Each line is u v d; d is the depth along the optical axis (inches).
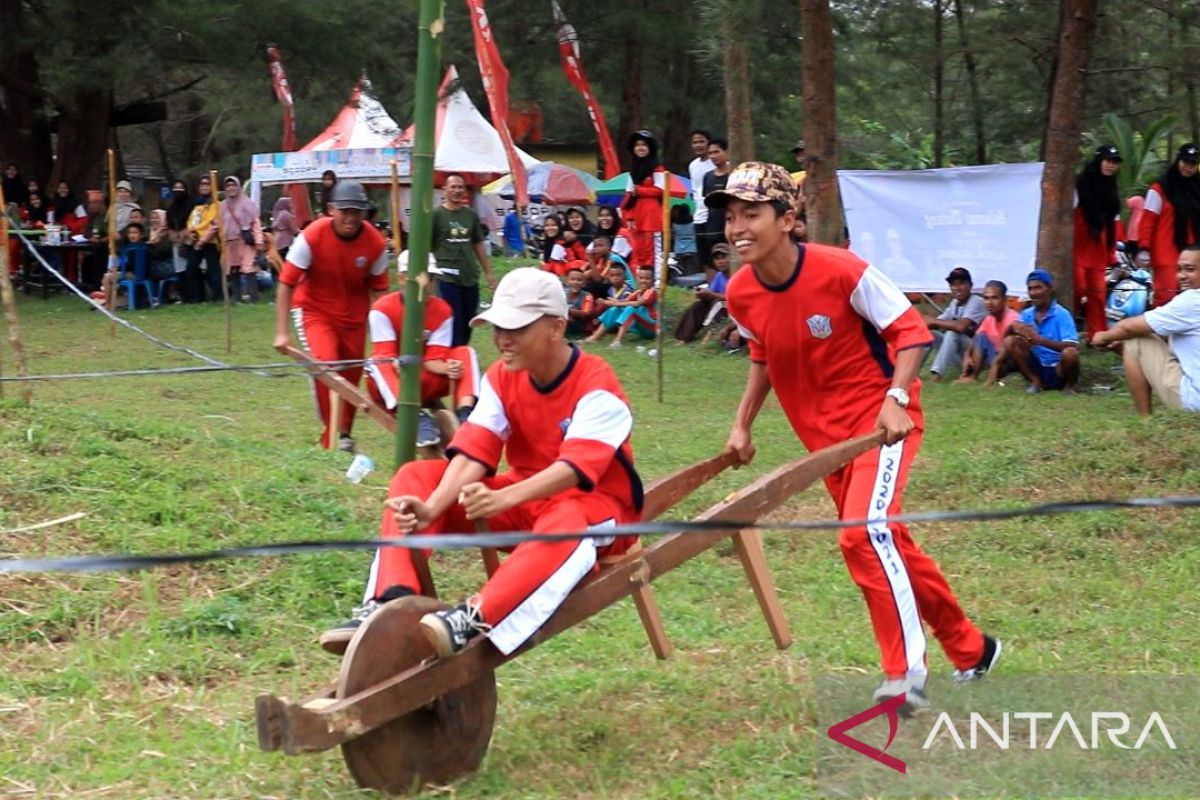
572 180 1067.3
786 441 431.5
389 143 917.2
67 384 547.5
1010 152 1002.7
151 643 227.3
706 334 662.5
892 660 198.1
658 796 176.7
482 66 567.2
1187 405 398.3
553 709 208.5
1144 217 565.6
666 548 188.7
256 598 247.4
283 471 315.9
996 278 569.9
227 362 605.9
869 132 1270.9
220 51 792.9
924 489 356.8
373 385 365.7
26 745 191.8
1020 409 483.2
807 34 581.9
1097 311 594.9
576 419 181.5
